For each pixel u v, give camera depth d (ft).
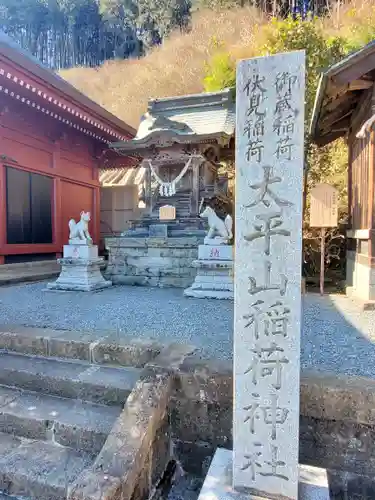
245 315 6.42
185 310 16.94
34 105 27.99
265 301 6.30
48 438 9.24
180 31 83.20
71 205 37.40
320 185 21.75
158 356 10.23
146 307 17.61
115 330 13.25
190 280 24.48
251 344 6.39
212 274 20.93
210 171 28.48
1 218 28.60
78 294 21.66
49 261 33.86
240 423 6.44
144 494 7.90
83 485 6.79
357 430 7.77
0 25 107.76
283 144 6.12
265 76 6.19
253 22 63.77
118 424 8.13
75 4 103.71
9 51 22.62
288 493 6.16
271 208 6.21
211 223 21.34
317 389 8.00
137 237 26.30
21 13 107.86
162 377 9.02
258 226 6.30
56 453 8.82
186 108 28.63
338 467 7.91
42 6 107.04
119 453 7.50
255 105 6.27
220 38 64.64
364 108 19.42
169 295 21.38
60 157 35.27
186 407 9.10
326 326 14.14
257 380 6.35
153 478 8.33
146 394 8.70
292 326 6.16
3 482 8.21
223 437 8.80
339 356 10.43
